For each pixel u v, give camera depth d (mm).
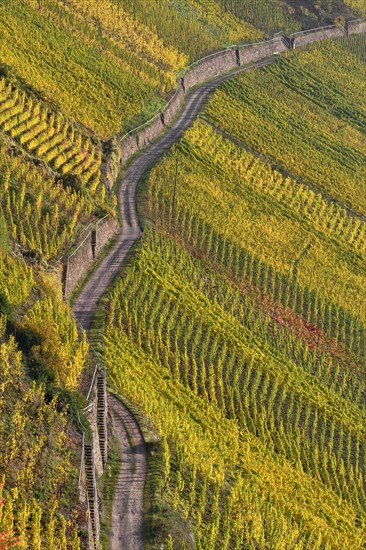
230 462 64562
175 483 55438
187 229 95125
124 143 106938
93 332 69188
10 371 50188
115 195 96062
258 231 103312
